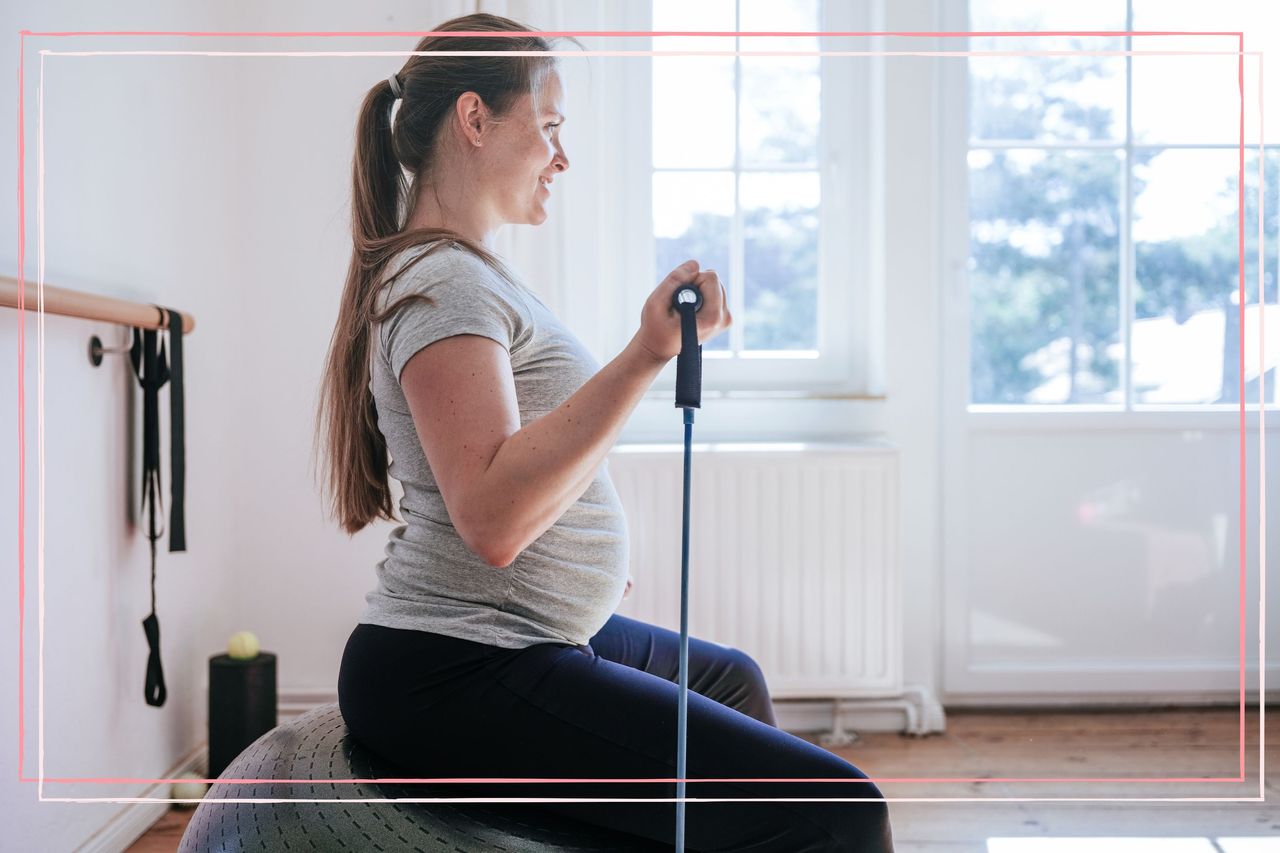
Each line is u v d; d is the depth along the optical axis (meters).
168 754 2.24
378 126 1.23
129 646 2.06
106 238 1.95
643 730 1.05
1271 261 2.85
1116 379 2.85
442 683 1.07
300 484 2.64
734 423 2.77
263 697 2.23
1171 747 2.52
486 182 1.21
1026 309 2.85
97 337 1.91
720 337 2.85
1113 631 2.83
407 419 1.11
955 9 2.79
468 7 2.50
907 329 2.74
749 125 2.83
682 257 2.83
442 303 1.03
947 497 2.82
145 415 1.99
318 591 2.64
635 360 0.96
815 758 1.04
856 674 2.57
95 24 1.92
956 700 2.84
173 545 2.04
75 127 1.84
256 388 2.63
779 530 2.56
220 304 2.53
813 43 2.80
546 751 1.06
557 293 2.54
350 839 1.01
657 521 2.55
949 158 2.80
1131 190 2.83
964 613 2.82
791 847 1.01
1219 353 2.85
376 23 2.63
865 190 2.83
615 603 1.20
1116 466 2.83
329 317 2.62
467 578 1.10
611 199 2.82
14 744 1.64
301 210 2.62
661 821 1.03
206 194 2.45
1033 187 2.84
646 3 2.80
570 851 1.02
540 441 0.95
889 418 2.74
